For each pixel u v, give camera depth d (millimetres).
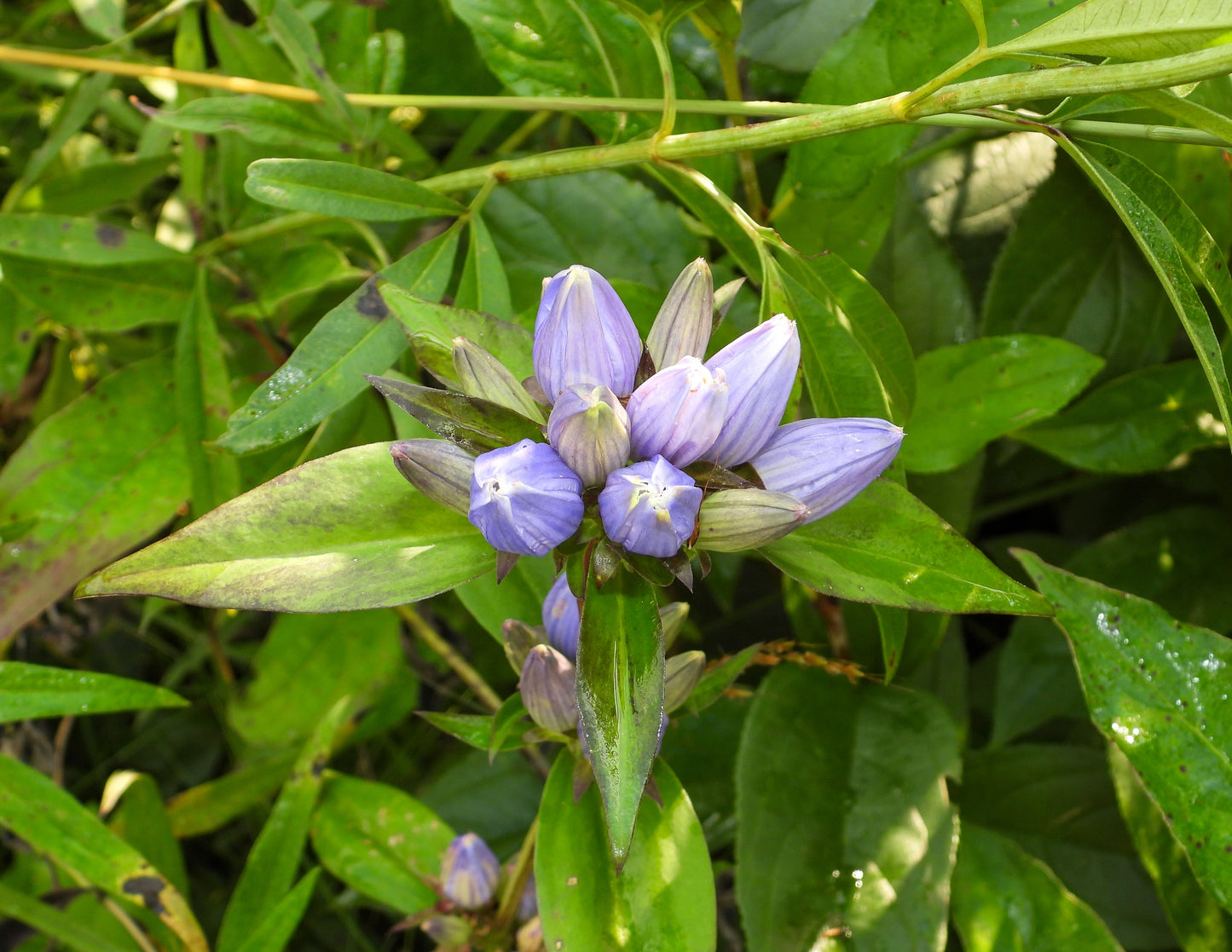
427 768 584
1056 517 589
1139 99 306
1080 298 501
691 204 428
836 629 452
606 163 380
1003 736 490
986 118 347
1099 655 377
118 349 564
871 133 402
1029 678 492
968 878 444
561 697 337
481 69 558
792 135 349
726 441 311
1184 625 377
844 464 312
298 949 577
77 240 450
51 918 418
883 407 368
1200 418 480
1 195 622
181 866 484
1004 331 502
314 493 322
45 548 458
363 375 369
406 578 319
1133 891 472
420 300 342
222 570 313
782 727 438
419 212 388
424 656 539
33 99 615
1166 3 286
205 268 444
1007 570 548
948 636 501
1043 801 483
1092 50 299
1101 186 332
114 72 441
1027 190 517
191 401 436
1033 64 375
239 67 472
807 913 410
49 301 468
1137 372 487
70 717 544
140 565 310
